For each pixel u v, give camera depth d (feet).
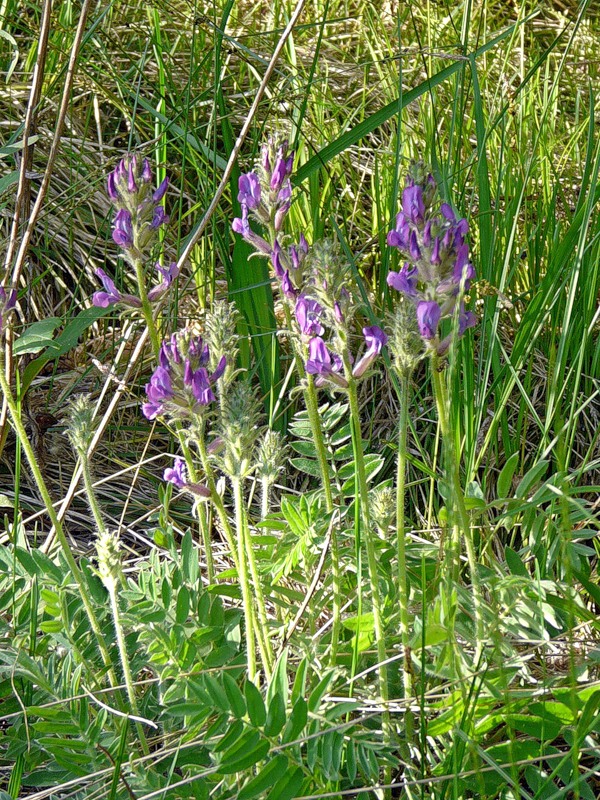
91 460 3.80
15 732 2.93
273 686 2.72
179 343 2.76
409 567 3.06
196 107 4.49
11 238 3.33
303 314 2.90
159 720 2.99
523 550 3.09
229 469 2.78
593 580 3.21
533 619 2.85
